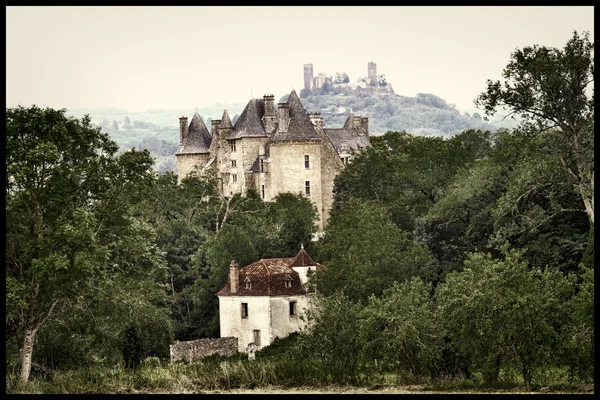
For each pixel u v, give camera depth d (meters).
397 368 79.50
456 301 76.88
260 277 122.25
